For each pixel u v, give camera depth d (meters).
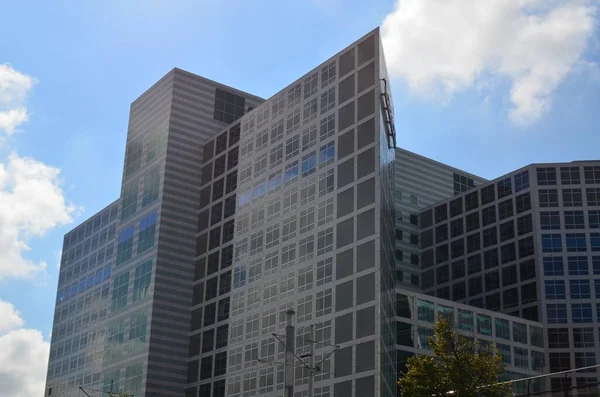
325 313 95.81
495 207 145.25
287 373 60.06
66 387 153.75
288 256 105.25
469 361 57.47
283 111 115.06
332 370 92.06
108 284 151.25
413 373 58.00
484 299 141.38
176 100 131.62
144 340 119.31
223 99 136.38
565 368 127.62
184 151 129.62
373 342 88.31
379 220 92.88
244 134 122.56
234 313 112.56
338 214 98.88
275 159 113.69
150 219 127.44
